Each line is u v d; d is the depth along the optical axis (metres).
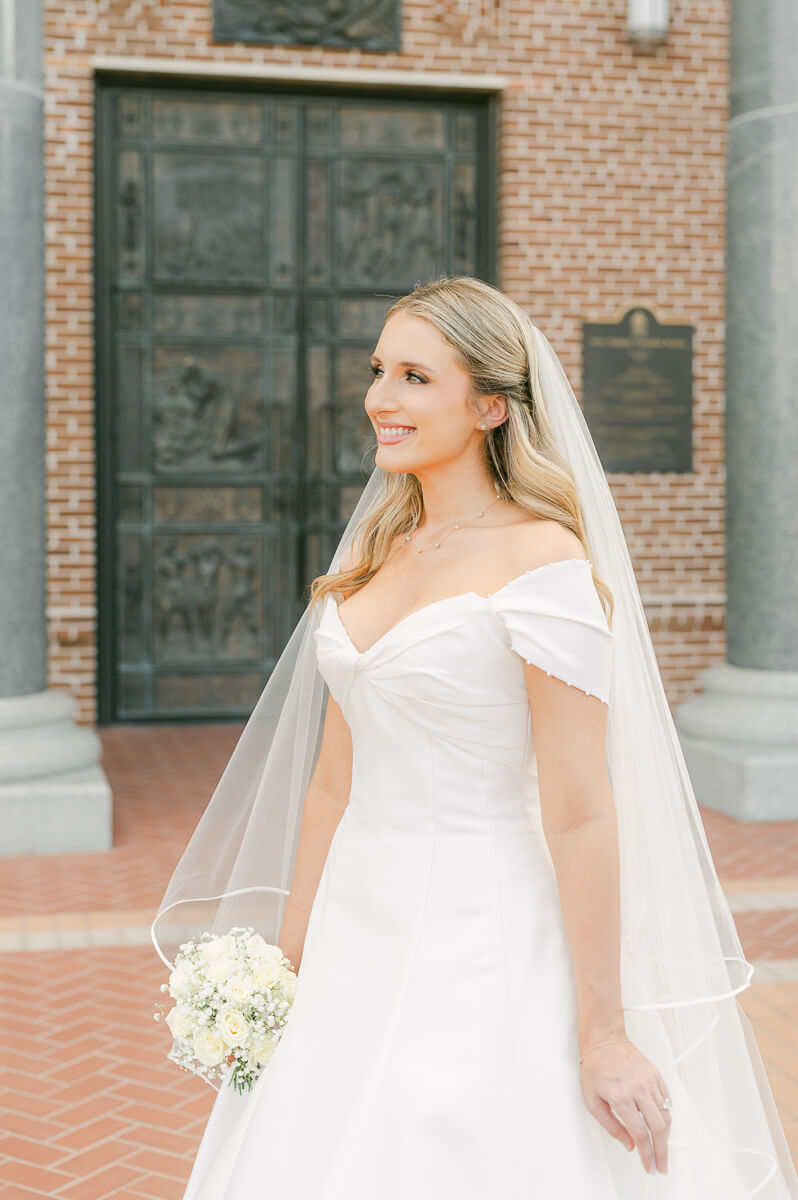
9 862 6.09
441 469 1.85
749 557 7.11
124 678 9.50
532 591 1.69
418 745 1.76
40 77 6.25
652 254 9.59
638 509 9.67
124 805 7.22
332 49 9.18
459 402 1.79
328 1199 1.65
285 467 9.62
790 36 6.75
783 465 6.95
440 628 1.70
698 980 1.91
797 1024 4.15
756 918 5.27
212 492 9.54
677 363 9.65
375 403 1.82
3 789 6.21
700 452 9.73
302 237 9.52
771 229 6.86
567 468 1.85
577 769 1.66
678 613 9.73
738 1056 2.02
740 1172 1.98
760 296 6.91
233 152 9.38
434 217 9.66
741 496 7.13
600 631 1.68
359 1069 1.71
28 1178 3.19
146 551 9.47
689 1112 1.86
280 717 2.22
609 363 9.57
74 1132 3.44
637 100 9.50
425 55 9.28
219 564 9.58
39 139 6.25
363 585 2.04
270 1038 1.86
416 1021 1.69
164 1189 3.15
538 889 1.74
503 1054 1.66
